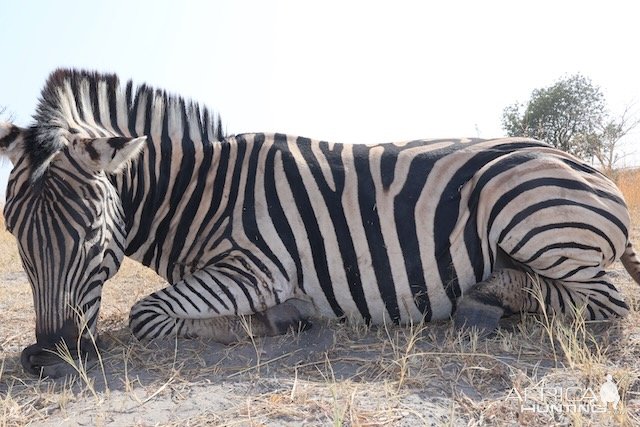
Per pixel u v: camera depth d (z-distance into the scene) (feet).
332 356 9.91
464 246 11.09
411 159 11.57
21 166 8.90
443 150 11.73
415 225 11.09
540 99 64.34
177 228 11.57
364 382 8.64
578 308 10.92
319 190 11.28
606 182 11.44
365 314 11.41
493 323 10.43
